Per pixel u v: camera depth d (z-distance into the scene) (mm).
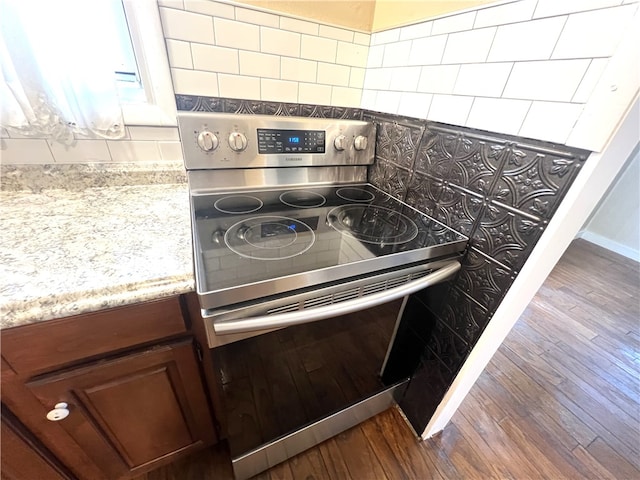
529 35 559
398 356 992
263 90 949
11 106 674
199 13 777
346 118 1132
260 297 551
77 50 674
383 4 936
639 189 2506
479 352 803
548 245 594
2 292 445
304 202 945
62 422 585
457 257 777
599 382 1394
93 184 851
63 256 540
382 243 720
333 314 605
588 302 1960
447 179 802
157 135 878
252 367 674
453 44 719
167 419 737
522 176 617
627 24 425
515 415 1216
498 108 641
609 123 470
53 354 505
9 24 592
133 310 528
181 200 822
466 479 1000
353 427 1121
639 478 1036
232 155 907
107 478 761
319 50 965
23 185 780
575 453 1097
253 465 901
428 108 829
